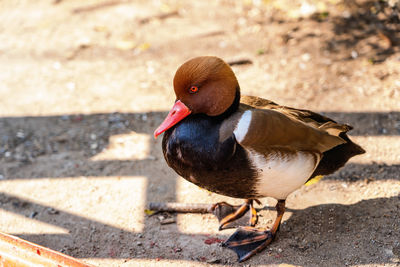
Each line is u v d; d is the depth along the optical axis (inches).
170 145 133.1
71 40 292.8
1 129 217.2
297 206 164.1
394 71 238.7
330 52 260.4
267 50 267.9
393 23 276.2
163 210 165.0
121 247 151.0
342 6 303.4
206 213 165.0
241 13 311.3
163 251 148.1
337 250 142.4
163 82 249.8
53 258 115.5
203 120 130.0
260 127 124.8
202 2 331.0
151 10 323.9
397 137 195.8
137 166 192.1
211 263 141.9
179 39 286.4
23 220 165.6
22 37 298.7
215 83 127.1
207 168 128.0
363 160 184.1
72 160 197.3
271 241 148.1
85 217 165.6
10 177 188.2
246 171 127.1
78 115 227.1
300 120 142.9
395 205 158.7
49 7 335.9
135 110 228.7
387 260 136.7
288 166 129.0
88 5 336.2
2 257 122.6
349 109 215.8
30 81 255.1
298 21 294.0
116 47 283.7
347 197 166.2
